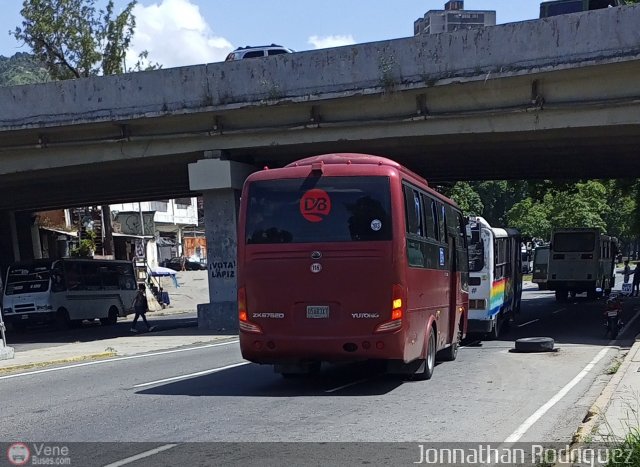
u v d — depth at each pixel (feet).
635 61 56.65
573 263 116.88
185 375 44.57
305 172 35.45
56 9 136.36
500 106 63.93
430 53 63.21
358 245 34.24
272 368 46.70
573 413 30.55
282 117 71.92
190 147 76.07
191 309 146.41
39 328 119.03
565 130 63.62
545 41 59.16
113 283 125.90
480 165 87.86
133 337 79.66
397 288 34.04
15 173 81.05
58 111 73.67
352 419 29.17
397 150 75.82
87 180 91.66
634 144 70.85
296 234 34.94
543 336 68.03
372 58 65.21
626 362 43.75
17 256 129.08
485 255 62.34
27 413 32.68
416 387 37.70
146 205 229.04
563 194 212.43
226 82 70.08
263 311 34.99
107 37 138.31
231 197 77.25
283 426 27.84
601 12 57.21
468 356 52.60
